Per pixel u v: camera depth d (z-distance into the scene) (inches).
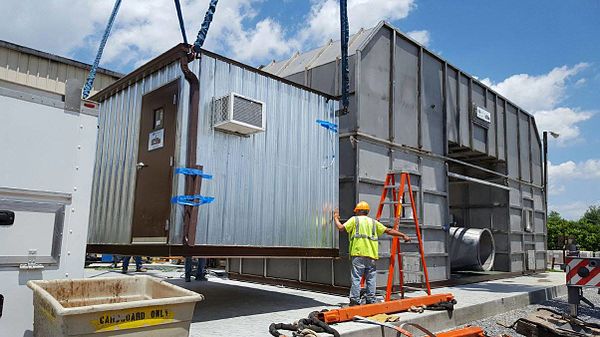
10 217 149.6
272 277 424.5
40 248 155.2
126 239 280.4
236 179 265.7
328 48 435.2
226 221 257.6
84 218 166.9
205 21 251.9
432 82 458.3
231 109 248.4
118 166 303.0
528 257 612.4
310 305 315.3
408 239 308.5
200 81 254.7
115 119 319.3
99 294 160.7
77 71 551.5
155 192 260.8
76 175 165.8
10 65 497.7
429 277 417.4
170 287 153.8
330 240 322.7
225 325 249.0
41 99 159.8
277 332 222.2
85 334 119.5
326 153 328.8
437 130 455.8
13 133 152.6
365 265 295.0
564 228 1525.6
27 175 154.3
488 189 596.4
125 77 305.7
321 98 331.9
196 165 245.4
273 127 291.7
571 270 326.3
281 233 288.7
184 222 240.1
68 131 165.3
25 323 150.8
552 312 308.7
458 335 236.2
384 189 344.2
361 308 257.6
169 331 134.1
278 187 290.2
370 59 384.2
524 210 623.2
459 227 559.2
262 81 289.1
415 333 261.6
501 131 589.0
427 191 428.5
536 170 681.0
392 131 394.6
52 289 149.9
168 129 258.8
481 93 550.0
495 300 349.7
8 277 148.6
